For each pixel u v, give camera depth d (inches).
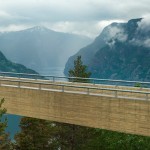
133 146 1520.7
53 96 1314.0
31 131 1740.9
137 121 1113.4
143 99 1101.1
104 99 1186.0
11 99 1440.7
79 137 1937.7
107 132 1649.9
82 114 1245.1
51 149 1866.4
